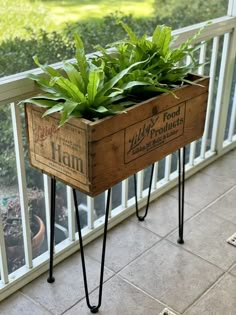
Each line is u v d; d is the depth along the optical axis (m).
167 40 1.79
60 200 2.10
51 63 1.78
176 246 2.23
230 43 2.61
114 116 1.51
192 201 2.57
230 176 2.81
